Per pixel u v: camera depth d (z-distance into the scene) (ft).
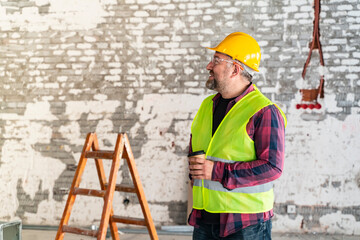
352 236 12.47
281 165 5.14
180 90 13.26
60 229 7.38
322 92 12.78
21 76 13.78
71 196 7.55
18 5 13.74
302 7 12.82
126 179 13.44
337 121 12.73
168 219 13.26
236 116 5.51
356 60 12.66
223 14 13.09
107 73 13.52
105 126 13.50
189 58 13.23
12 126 13.76
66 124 13.64
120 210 13.43
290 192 12.85
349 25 12.67
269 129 5.18
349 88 12.69
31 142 13.70
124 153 7.67
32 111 13.73
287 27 12.89
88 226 13.42
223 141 5.50
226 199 5.38
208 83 5.97
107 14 13.50
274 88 12.95
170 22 13.29
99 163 8.23
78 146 13.58
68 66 13.65
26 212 13.69
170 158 13.30
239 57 5.74
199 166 5.25
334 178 12.72
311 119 12.82
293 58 12.88
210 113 6.02
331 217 12.73
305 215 12.81
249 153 5.34
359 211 12.63
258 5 12.98
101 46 13.53
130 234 12.67
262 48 12.97
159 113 13.34
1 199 13.71
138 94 13.41
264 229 5.40
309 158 12.81
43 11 13.69
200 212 5.85
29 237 12.21
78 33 13.61
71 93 13.64
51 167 13.66
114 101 13.48
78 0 13.60
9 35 13.78
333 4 12.72
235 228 5.29
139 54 13.41
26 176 13.69
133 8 13.41
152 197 13.34
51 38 13.69
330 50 12.75
